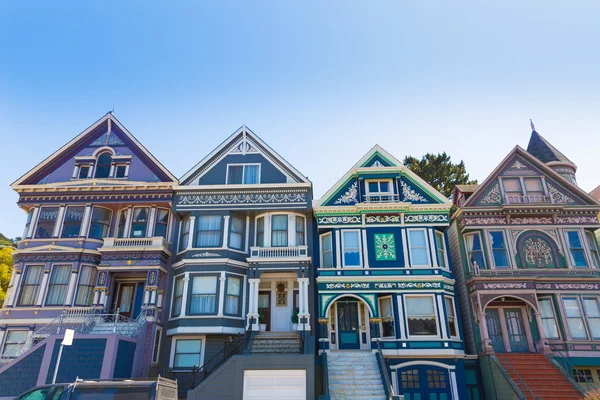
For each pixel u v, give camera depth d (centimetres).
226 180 2683
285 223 2606
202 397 1747
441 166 4528
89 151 2808
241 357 1803
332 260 2481
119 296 2542
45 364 1911
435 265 2417
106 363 1908
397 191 2631
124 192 2642
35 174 2739
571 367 2211
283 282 2586
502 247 2528
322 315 2284
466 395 2166
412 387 2173
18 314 2383
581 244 2512
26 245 2545
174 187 2619
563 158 3128
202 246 2505
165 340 2358
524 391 2000
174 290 2473
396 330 2267
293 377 1772
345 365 2055
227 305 2383
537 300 2392
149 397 1085
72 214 2623
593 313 2350
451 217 2761
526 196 2627
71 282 2434
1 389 1864
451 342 2239
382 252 2461
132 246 2466
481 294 2375
